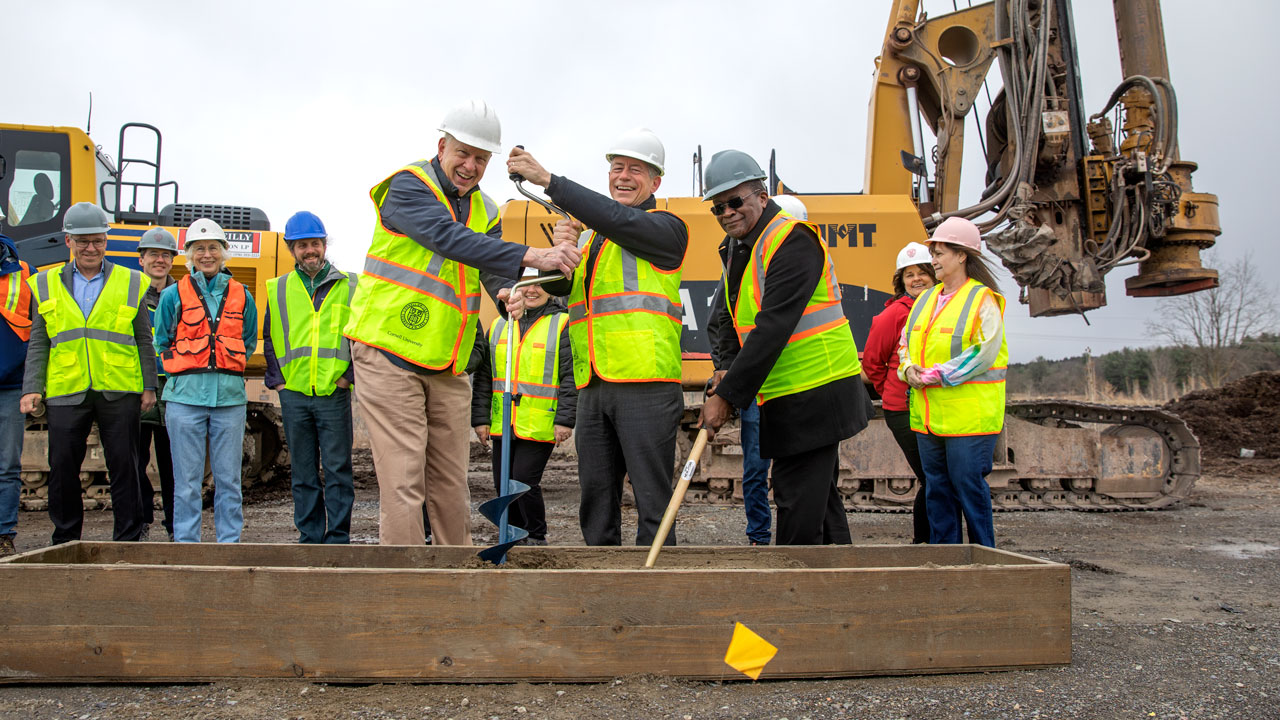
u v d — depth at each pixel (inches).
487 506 128.1
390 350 137.9
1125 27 348.2
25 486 313.0
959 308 166.1
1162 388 1295.5
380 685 106.5
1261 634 143.3
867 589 112.0
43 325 197.3
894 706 103.1
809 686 109.0
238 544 135.3
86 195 300.5
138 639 106.7
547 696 103.8
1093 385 1121.4
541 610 107.4
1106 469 328.2
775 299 131.2
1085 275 311.9
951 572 114.3
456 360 144.6
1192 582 192.5
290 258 303.9
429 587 106.8
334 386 193.5
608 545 150.3
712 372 293.3
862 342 293.4
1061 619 117.6
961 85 323.6
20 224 294.5
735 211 138.3
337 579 106.7
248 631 107.0
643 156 149.3
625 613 108.3
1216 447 565.0
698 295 293.3
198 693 104.2
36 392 196.9
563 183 134.7
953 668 114.3
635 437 144.6
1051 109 312.2
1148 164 310.2
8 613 106.7
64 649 106.5
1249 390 621.3
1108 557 227.6
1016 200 310.3
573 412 207.2
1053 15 321.4
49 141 297.9
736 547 138.6
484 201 149.6
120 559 133.6
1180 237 328.2
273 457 364.5
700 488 324.8
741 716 99.1
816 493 139.4
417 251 140.3
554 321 212.5
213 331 191.6
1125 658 126.0
